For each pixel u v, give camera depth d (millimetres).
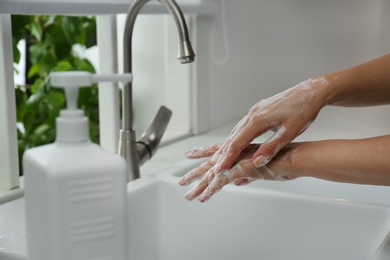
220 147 829
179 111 1688
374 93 798
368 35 1610
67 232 488
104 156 507
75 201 489
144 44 1723
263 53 1717
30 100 1675
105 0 1194
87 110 1759
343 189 1348
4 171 1075
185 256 1003
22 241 762
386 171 692
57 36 1766
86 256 497
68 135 509
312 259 920
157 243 1004
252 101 1755
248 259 968
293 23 1676
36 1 1034
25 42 1972
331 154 724
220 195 981
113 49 1328
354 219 892
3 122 1060
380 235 862
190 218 1000
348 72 791
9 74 1049
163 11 1396
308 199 922
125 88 1029
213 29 1660
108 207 501
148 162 1377
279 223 945
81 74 504
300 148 756
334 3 1626
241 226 971
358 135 1610
